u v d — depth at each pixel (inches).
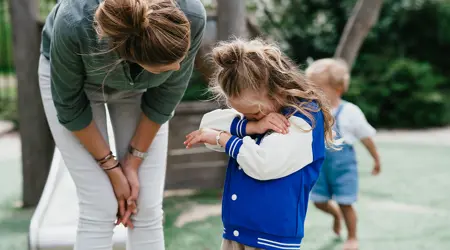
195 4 60.7
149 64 55.1
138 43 54.0
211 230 139.0
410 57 419.5
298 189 62.7
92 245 70.2
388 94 366.6
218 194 181.3
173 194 181.8
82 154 70.1
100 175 70.3
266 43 70.0
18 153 269.4
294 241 63.2
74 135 70.4
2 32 438.0
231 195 65.7
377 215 151.9
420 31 413.4
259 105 63.5
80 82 63.1
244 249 65.4
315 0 411.2
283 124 62.8
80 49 58.6
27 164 164.2
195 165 171.9
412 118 368.8
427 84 369.7
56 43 59.4
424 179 199.5
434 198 170.7
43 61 72.8
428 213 153.6
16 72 160.4
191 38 61.2
